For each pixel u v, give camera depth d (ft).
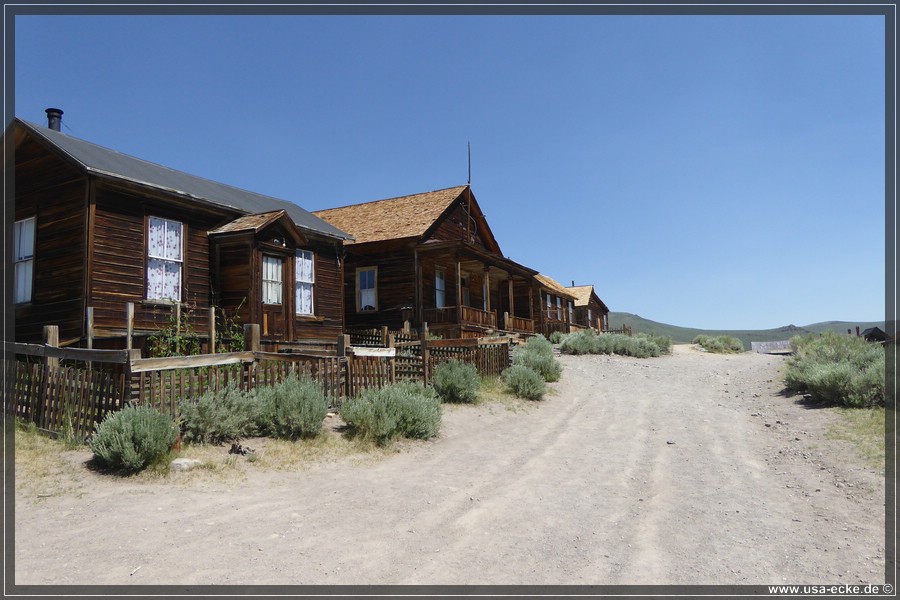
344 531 17.56
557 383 58.39
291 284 57.47
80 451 24.34
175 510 18.69
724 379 65.05
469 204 100.73
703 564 15.55
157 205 47.57
